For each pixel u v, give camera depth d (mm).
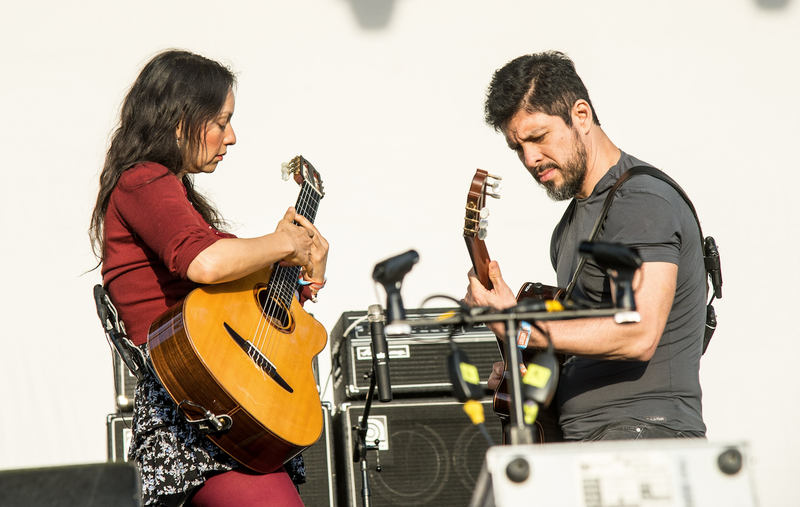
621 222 4883
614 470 2723
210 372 4289
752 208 10227
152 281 4672
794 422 9648
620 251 3141
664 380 4832
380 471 7141
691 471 2736
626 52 10570
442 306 9891
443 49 10539
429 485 7402
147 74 4918
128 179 4641
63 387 8805
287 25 10320
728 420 9617
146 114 4828
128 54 9805
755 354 9797
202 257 4336
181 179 5141
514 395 3084
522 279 10023
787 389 9750
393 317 3203
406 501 7328
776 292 9984
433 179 10266
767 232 10148
